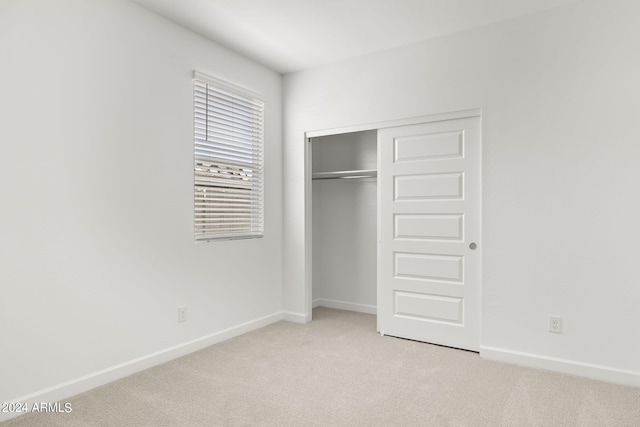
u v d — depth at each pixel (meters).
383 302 3.63
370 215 4.42
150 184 2.86
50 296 2.31
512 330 2.96
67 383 2.38
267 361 2.97
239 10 2.83
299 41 3.34
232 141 3.56
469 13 2.87
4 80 2.12
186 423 2.10
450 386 2.55
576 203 2.74
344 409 2.25
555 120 2.79
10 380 2.15
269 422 2.11
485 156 3.05
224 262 3.47
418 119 3.38
